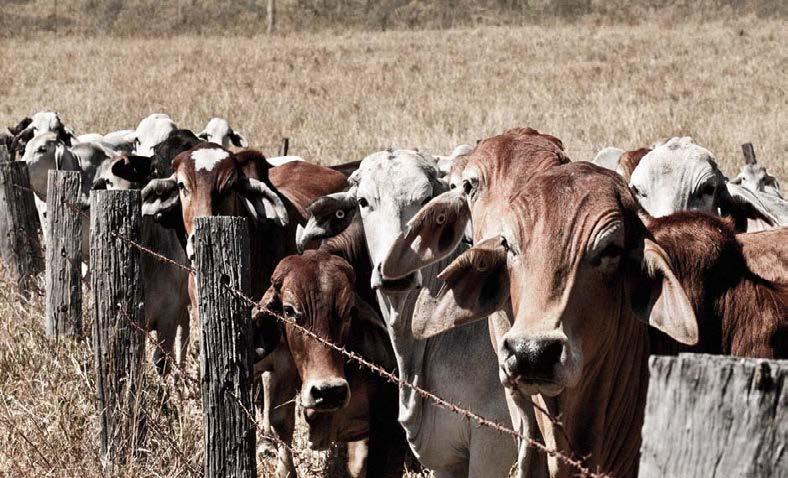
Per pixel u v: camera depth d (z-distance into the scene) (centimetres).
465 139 2303
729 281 582
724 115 2581
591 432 578
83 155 1639
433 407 758
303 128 2569
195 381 863
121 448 832
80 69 4081
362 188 816
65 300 1095
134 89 3425
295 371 893
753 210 1018
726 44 4275
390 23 5931
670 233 584
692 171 984
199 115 2833
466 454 765
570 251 533
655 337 598
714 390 356
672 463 362
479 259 562
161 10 6594
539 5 6156
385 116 2700
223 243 689
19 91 3469
